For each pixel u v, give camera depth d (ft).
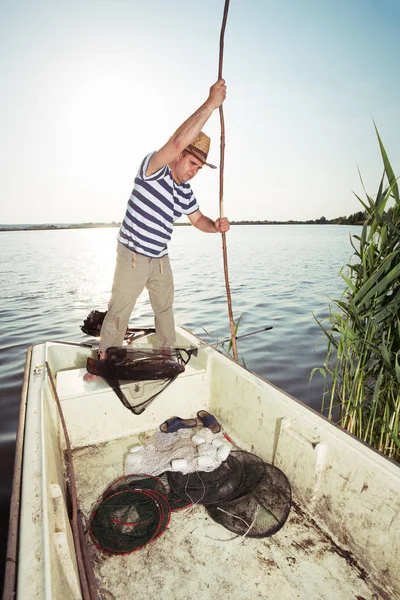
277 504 6.59
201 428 8.86
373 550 5.55
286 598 5.34
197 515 6.82
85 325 10.74
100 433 8.78
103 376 8.54
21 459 5.49
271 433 7.55
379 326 8.57
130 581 5.62
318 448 6.28
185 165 7.28
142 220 7.64
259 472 7.09
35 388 7.57
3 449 13.16
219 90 5.92
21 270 69.21
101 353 8.66
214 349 10.02
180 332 11.62
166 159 6.61
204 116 6.07
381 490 5.34
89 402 8.54
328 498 6.31
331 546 6.14
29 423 6.29
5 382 18.53
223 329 27.55
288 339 25.22
